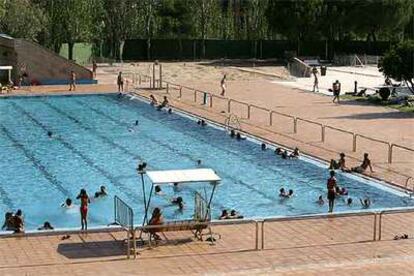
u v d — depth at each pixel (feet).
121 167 81.05
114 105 127.65
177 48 235.20
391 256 47.24
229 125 104.22
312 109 120.16
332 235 52.26
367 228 54.24
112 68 194.80
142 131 102.68
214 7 248.52
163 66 201.36
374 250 48.62
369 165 76.13
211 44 237.04
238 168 80.28
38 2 202.59
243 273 43.39
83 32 203.72
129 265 45.03
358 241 50.75
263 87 154.30
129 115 116.57
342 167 77.05
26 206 66.18
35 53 150.71
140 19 232.73
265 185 73.15
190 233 52.24
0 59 152.87
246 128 101.81
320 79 172.96
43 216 63.36
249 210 64.90
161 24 245.24
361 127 101.55
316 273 43.47
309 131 98.99
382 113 115.34
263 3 246.47
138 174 77.56
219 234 52.37
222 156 86.28
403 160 80.69
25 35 185.26
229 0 264.93
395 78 124.36
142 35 233.35
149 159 84.94
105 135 99.81
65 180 75.36
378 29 225.35
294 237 51.65
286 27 226.99
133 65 205.77
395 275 43.27
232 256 47.06
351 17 221.05
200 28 245.24
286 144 90.48
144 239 50.85
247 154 86.99
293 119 104.88
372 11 218.59
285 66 206.90
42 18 190.60
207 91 144.77
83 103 130.00
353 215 51.83
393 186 70.23
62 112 119.75
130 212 51.24
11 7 183.62
